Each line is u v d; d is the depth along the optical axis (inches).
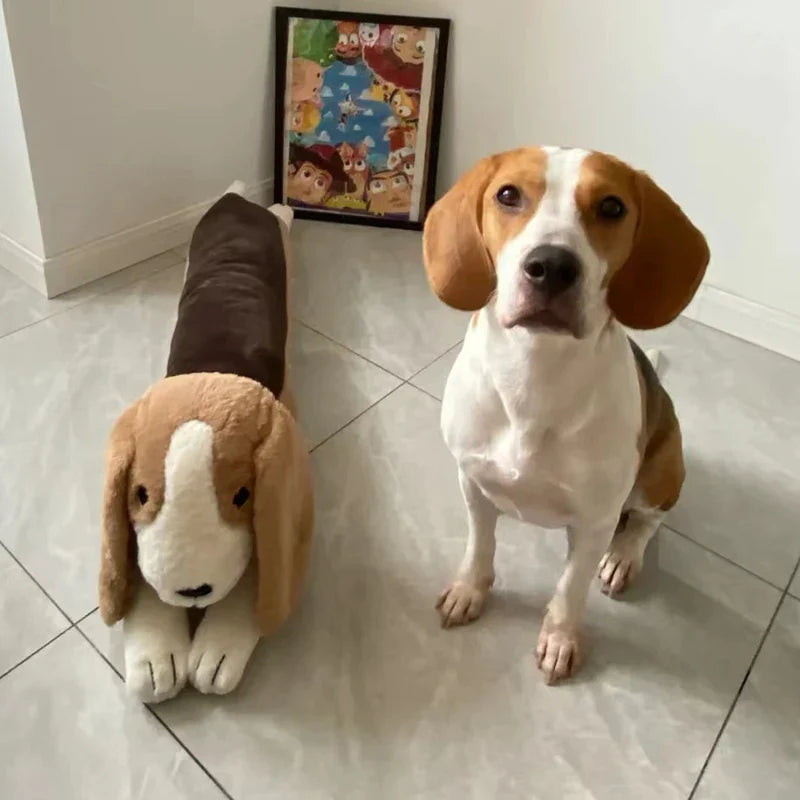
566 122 81.1
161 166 80.0
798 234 72.8
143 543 46.0
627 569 56.3
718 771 48.3
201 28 77.1
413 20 83.2
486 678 51.7
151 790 45.6
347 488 62.1
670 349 77.9
